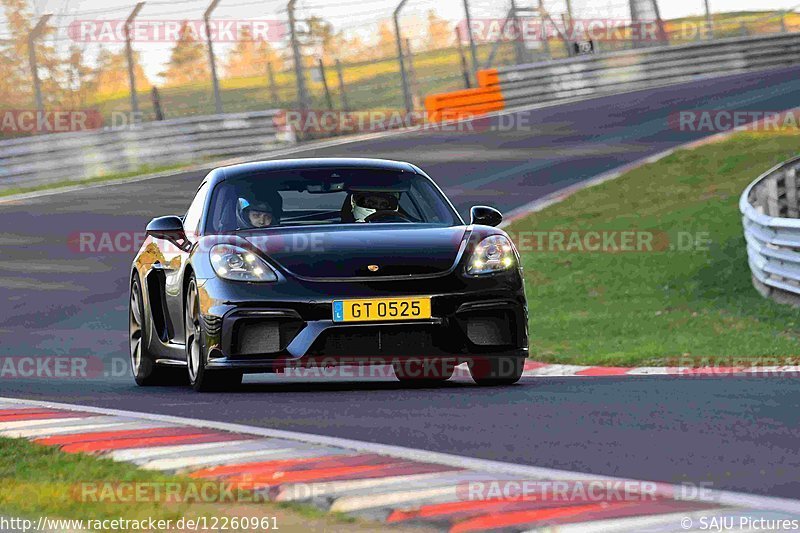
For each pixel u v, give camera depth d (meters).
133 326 29.14
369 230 24.45
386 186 26.31
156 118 92.69
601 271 51.66
